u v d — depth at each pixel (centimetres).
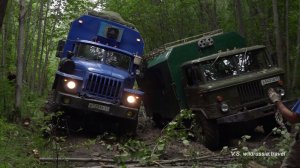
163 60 1238
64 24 2180
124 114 1093
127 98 1109
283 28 1683
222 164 755
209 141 1052
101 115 1122
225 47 1260
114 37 1277
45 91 2500
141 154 597
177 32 2205
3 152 764
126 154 593
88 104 1077
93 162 790
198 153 799
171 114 1302
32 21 2205
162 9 2172
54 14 2061
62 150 843
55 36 2188
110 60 1207
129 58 1227
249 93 1087
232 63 1137
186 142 635
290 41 1717
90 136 1118
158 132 1325
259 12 1719
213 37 1257
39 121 898
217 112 1057
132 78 1211
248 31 1795
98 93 1096
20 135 956
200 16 2145
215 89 1066
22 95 1273
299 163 473
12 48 1870
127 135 1127
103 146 970
